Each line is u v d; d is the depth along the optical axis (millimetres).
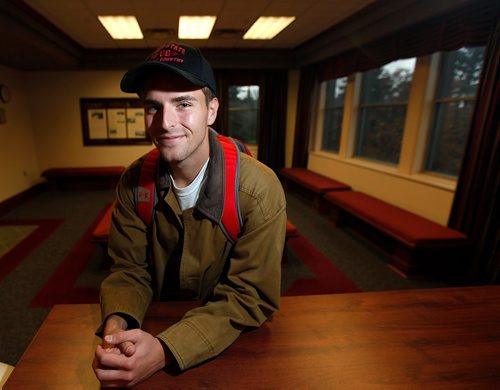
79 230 3576
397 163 3926
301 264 2900
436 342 738
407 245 2539
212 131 781
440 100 3189
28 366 637
